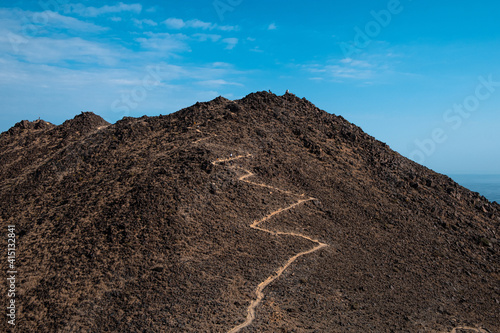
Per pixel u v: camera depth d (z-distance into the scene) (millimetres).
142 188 52938
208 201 52438
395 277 47812
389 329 37219
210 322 35000
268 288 41000
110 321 35094
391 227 58656
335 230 54719
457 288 48844
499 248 60719
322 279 44188
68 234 47250
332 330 35688
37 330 34375
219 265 43125
